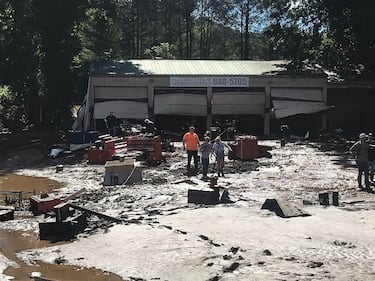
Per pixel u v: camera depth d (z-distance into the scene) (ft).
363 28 139.95
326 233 40.96
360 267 33.06
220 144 71.77
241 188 62.28
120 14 283.18
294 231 41.63
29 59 152.15
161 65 152.35
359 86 142.41
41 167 92.27
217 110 141.18
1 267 35.60
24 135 140.46
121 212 49.80
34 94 162.81
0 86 172.04
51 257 37.50
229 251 36.76
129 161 72.23
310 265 33.45
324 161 88.07
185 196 57.11
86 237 42.52
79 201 56.08
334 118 150.20
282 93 141.49
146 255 36.76
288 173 74.95
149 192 59.88
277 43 161.68
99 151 92.73
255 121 146.41
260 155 93.40
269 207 49.78
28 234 44.73
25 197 63.93
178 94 139.74
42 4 156.04
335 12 153.58
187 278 31.99
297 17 159.53
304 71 147.43
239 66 154.51
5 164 97.81
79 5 162.30
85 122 139.23
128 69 144.66
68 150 107.34
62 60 160.35
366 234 40.60
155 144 85.10
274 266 33.35
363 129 146.10
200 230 42.47
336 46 160.66
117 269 34.50
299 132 145.07
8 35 151.64
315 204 52.47
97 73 137.39
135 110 138.41
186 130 143.02
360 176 62.64
